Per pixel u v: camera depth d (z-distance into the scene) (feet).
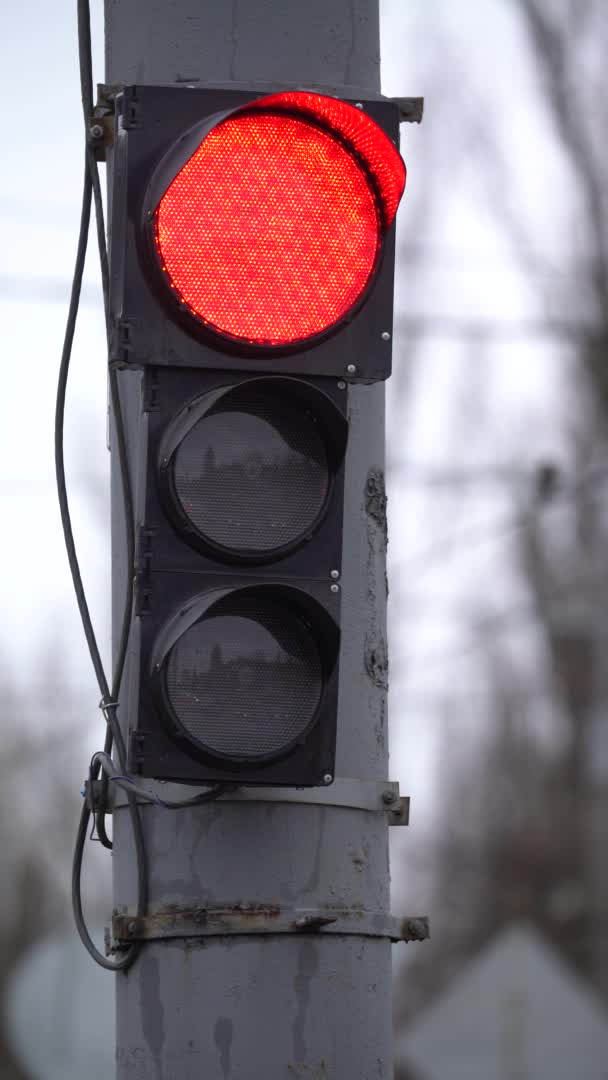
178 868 40.60
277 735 37.32
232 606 37.63
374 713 42.75
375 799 42.11
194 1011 40.16
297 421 38.65
